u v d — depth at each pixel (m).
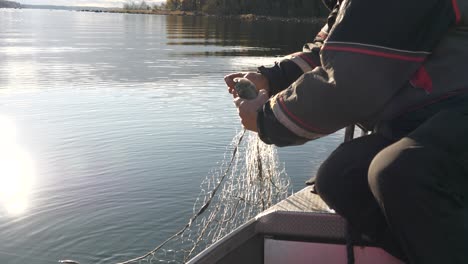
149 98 10.57
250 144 3.88
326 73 1.33
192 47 25.25
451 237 1.25
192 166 6.24
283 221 1.83
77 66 16.16
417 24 1.25
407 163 1.25
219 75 14.39
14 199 5.45
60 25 53.81
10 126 8.21
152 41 29.52
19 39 29.69
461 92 1.31
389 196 1.27
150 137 7.52
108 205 5.29
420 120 1.35
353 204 1.49
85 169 6.24
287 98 1.39
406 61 1.27
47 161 6.50
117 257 4.49
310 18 63.81
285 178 5.70
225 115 8.95
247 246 1.83
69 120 8.60
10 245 4.65
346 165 1.48
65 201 5.40
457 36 1.30
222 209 4.93
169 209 5.14
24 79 13.03
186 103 10.05
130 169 6.22
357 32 1.27
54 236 4.79
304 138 1.40
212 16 84.12
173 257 4.44
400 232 1.30
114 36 34.31
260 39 32.09
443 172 1.24
